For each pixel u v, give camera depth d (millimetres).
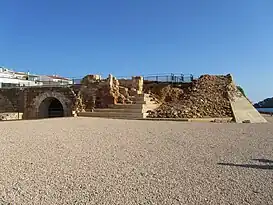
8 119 31062
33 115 32469
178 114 23672
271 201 4422
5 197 4551
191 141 10703
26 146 9469
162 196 4625
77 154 8094
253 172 6184
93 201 4391
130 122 19734
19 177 5707
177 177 5746
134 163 6977
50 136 12062
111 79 28406
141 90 29516
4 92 34375
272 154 8164
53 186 5125
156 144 9945
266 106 101312
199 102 25734
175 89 29453
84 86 29562
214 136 12234
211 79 30203
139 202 4355
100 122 19609
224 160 7352
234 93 27875
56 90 31125
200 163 7008
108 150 8742
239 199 4504
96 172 6113
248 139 11344
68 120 21562
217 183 5348
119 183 5320
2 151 8539
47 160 7285
